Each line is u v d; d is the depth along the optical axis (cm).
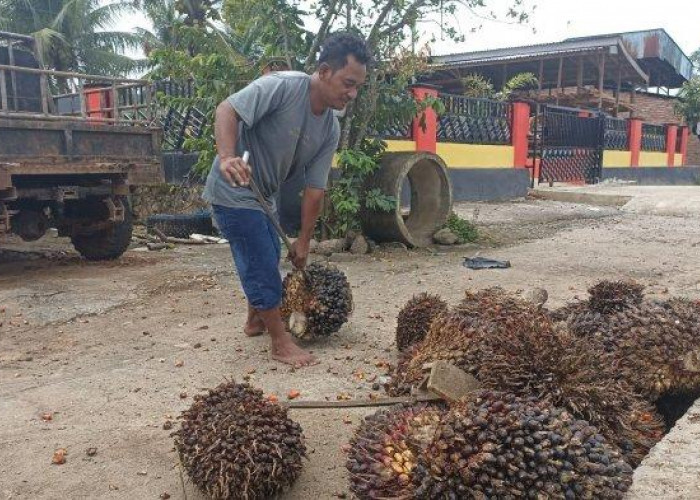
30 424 369
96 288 704
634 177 2381
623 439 274
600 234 1089
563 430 225
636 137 2366
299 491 297
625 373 326
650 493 238
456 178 1559
